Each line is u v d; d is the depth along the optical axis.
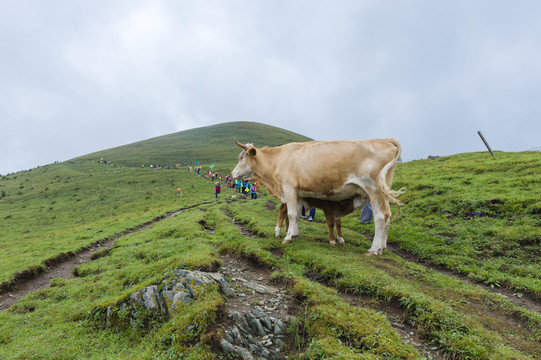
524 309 5.71
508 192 13.46
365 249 9.93
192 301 5.85
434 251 9.74
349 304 5.96
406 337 4.99
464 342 4.53
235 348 4.66
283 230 12.67
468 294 6.37
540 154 21.02
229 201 34.06
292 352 4.87
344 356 4.25
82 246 16.62
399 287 6.25
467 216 12.44
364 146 9.21
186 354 4.67
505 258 8.69
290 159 10.27
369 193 9.17
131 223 23.97
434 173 21.48
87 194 54.44
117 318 6.47
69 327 6.97
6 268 12.92
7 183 74.19
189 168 74.81
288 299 6.27
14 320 8.17
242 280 7.31
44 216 41.06
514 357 4.21
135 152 124.31
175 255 10.53
